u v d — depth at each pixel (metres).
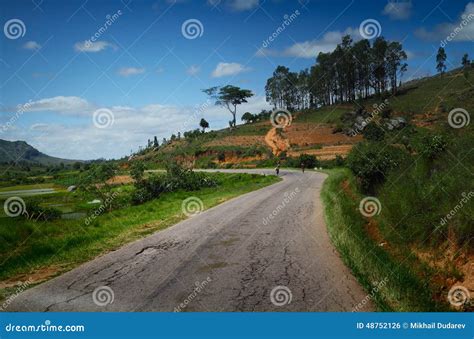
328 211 13.75
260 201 19.47
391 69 84.31
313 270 7.43
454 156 8.85
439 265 6.78
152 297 6.36
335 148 60.69
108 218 15.93
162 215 15.95
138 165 28.81
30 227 12.79
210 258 8.67
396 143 15.15
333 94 101.88
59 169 113.88
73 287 6.94
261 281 6.92
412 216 8.41
